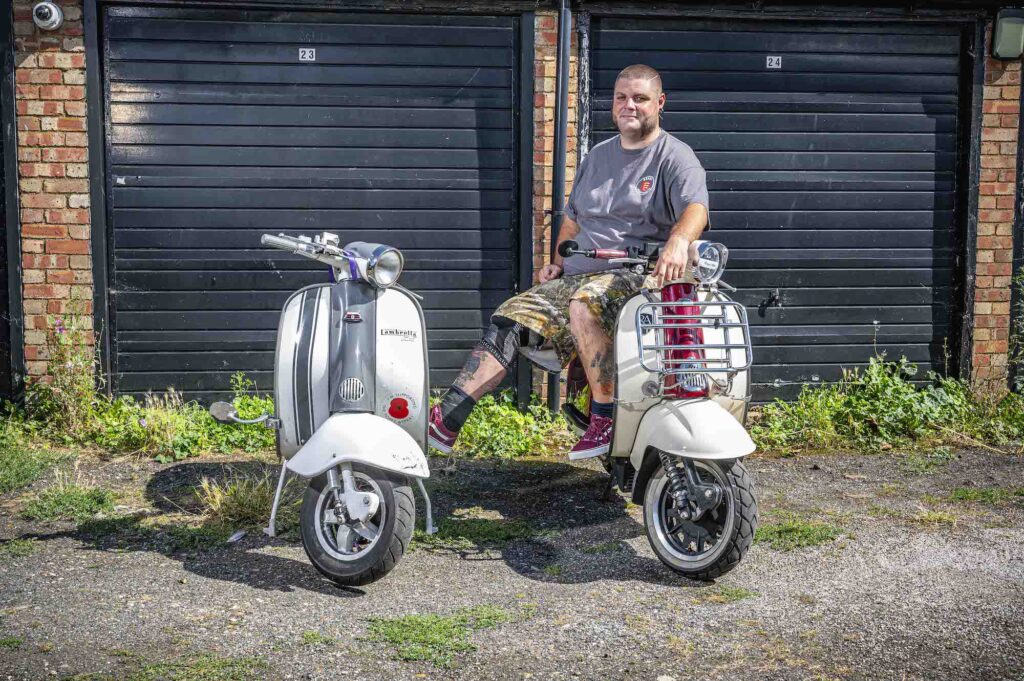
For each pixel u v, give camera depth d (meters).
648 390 4.09
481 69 6.93
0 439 6.10
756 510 3.90
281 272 6.91
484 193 7.01
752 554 4.38
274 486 5.26
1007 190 7.25
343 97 6.87
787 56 7.11
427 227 6.99
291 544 4.46
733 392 4.34
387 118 6.91
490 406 6.76
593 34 6.96
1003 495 5.37
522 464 6.01
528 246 6.98
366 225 6.95
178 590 3.88
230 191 6.84
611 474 4.95
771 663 3.29
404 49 6.88
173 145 6.77
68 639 3.40
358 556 3.85
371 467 3.86
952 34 7.20
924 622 3.62
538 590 3.95
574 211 4.86
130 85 6.71
